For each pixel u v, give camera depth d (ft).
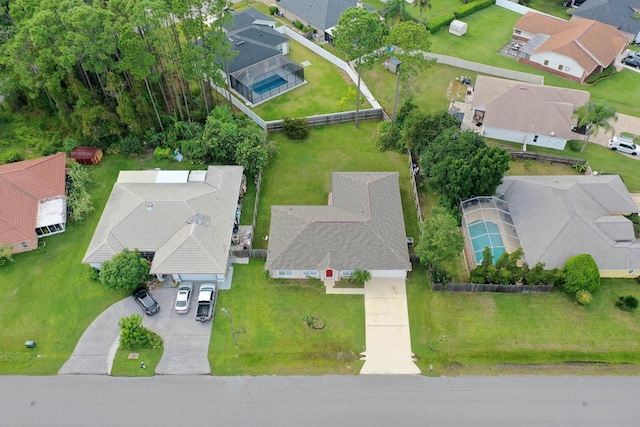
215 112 199.93
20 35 171.83
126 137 198.70
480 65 250.37
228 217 166.20
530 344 140.97
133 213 162.50
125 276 146.10
